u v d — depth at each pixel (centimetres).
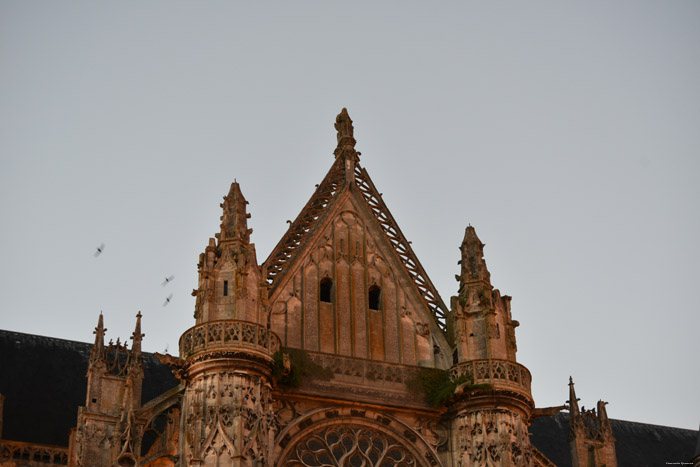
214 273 9925
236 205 10319
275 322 10200
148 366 12650
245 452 9138
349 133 11656
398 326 10625
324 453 9819
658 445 14038
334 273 10662
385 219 11275
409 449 10062
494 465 9812
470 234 10988
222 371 9431
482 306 10538
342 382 10062
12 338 12394
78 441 9562
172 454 9644
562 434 13675
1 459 10888
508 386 10075
